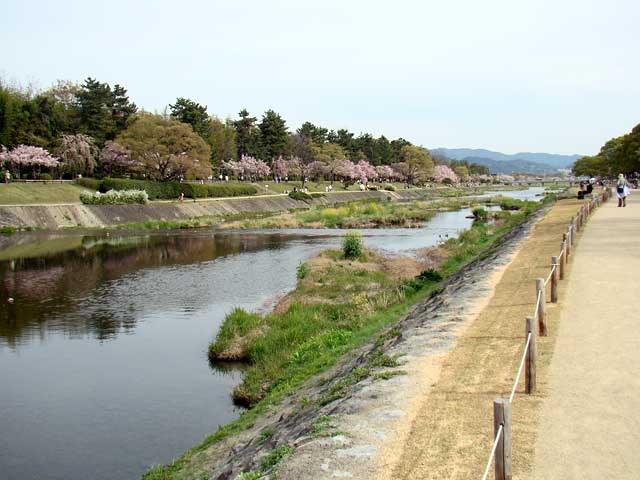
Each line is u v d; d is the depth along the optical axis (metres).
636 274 16.28
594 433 6.83
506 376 9.01
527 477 5.91
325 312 21.89
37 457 11.94
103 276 33.75
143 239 52.94
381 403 8.45
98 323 22.89
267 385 15.07
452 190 169.62
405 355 10.91
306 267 32.50
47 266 37.59
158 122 87.56
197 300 26.97
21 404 14.73
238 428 11.97
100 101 94.12
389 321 18.70
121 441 12.60
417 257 37.69
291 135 151.75
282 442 8.95
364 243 46.31
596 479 5.81
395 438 7.18
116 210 67.00
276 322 20.38
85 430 13.19
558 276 16.27
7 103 78.75
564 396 8.00
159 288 29.98
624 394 7.95
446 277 27.02
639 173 107.38
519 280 17.20
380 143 187.50
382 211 78.56
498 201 96.31
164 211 72.25
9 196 63.25
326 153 146.62
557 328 11.38
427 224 64.38
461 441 6.88
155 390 15.58
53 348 19.59
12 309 25.36
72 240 52.06
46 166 84.31
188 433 12.92
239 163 117.12
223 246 47.41
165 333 21.38
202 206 79.69
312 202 106.81
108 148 87.56
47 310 25.16
